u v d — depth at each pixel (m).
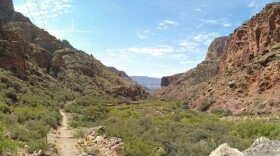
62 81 100.94
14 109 33.34
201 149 16.80
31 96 50.44
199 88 109.75
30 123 24.42
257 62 67.81
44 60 102.88
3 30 69.00
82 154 16.45
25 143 16.36
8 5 150.25
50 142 18.47
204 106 67.69
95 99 84.25
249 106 57.03
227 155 7.17
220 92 69.38
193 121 40.72
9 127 20.16
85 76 122.25
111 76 149.62
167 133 23.05
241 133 26.86
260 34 84.69
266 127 26.05
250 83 64.00
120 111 56.84
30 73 75.31
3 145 12.62
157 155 15.73
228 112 57.94
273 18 82.25
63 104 62.22
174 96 144.38
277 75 58.34
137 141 17.72
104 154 16.55
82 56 149.38
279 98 53.12
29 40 129.75
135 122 31.16
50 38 139.12
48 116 31.95
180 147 17.42
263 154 8.71
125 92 128.75
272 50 72.12
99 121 36.81
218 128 29.14
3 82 49.28
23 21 145.50
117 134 21.45
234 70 78.62
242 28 99.00
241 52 91.69
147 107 68.62
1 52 60.69
